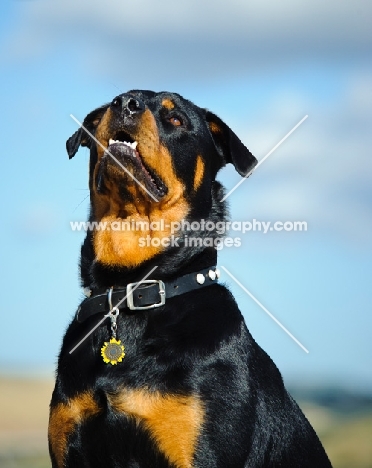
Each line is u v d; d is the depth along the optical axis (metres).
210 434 5.68
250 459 5.87
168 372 5.78
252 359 6.12
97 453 5.89
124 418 5.78
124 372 5.84
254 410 5.92
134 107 6.25
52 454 6.09
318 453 6.50
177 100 6.69
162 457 5.75
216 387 5.78
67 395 5.96
